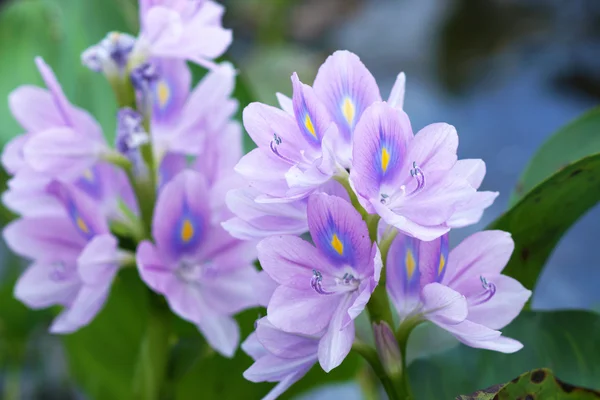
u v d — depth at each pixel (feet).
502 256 2.12
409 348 3.12
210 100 2.44
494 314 2.12
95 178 2.48
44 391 3.73
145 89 2.37
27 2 2.97
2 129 2.91
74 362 2.83
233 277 2.39
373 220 2.08
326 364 2.04
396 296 2.12
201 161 2.41
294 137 2.07
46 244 2.47
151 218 2.43
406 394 2.12
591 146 2.46
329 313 2.07
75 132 2.37
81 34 2.89
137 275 2.68
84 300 2.40
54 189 2.41
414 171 2.06
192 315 2.37
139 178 2.41
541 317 2.30
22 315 3.15
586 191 2.29
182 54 2.37
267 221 2.12
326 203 2.04
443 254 2.09
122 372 2.81
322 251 2.07
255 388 2.67
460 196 2.05
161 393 2.54
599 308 3.01
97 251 2.37
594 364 2.25
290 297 2.07
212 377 2.64
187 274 2.40
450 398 2.29
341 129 2.10
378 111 2.04
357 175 2.04
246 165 2.08
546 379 2.06
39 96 2.42
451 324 2.08
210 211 2.37
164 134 2.45
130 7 2.86
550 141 2.49
